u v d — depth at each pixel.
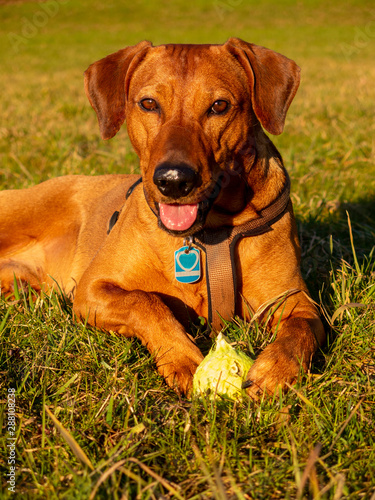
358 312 2.88
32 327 2.83
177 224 2.51
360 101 9.38
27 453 1.97
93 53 20.67
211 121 2.57
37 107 9.27
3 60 18.88
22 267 3.67
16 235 3.85
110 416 2.12
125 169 5.74
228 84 2.62
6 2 36.56
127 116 2.86
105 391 2.34
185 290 2.85
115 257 2.93
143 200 2.89
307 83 12.23
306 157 6.01
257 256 2.84
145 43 2.90
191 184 2.39
